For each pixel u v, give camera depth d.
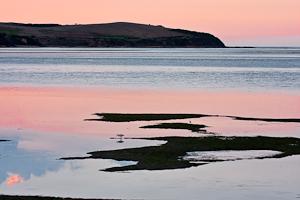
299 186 22.20
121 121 38.84
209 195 20.83
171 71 100.56
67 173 23.73
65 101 52.03
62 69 104.12
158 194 20.83
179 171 24.22
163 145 29.78
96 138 32.12
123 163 25.66
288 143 30.66
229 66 121.38
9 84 70.56
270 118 41.03
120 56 183.50
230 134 33.66
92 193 20.80
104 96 56.94
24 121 38.97
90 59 153.38
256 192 21.28
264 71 102.38
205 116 41.72
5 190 21.03
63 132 34.28
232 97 56.69
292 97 57.09
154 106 48.44
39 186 21.67
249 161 26.33
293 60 160.75
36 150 28.67
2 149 28.89
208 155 27.52
